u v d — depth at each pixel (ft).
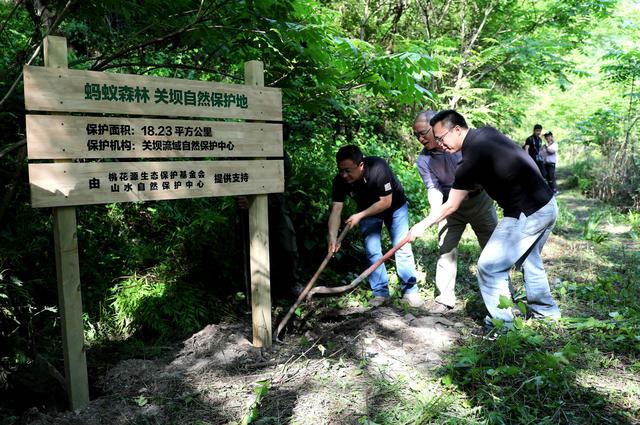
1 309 9.73
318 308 13.52
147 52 14.98
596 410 8.00
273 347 10.91
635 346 9.95
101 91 8.37
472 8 33.30
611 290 14.12
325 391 8.82
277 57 12.10
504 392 8.50
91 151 8.35
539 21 30.07
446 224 13.35
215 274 14.44
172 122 9.23
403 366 9.73
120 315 12.21
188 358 10.23
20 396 8.55
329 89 12.83
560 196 41.04
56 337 11.22
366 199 13.14
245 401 8.61
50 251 11.84
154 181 9.08
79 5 10.80
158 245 14.85
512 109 38.24
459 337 11.16
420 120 12.79
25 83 7.63
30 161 7.79
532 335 10.06
